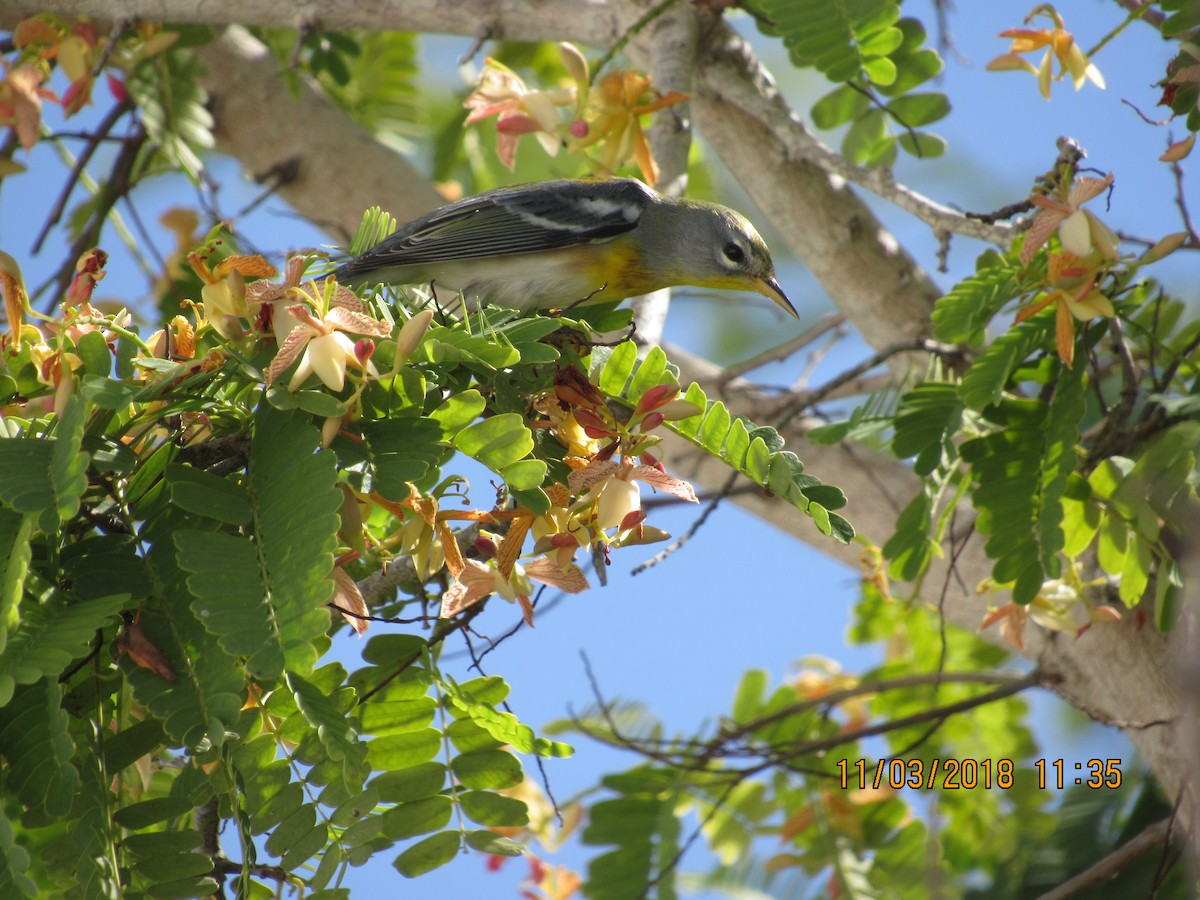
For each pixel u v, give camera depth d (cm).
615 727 1161
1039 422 874
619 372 638
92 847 511
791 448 1213
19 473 502
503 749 617
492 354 567
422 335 545
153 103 1257
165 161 1395
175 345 594
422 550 593
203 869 539
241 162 1507
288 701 566
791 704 1288
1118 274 892
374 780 600
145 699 498
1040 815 1203
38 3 1186
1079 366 876
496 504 603
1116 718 1020
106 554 537
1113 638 1012
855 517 1179
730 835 1204
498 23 1222
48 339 631
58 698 493
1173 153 838
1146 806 1102
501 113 1074
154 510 557
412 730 613
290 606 477
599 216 1090
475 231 1042
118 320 604
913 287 1241
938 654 1323
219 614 478
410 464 527
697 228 1148
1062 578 912
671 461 1232
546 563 611
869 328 1259
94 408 562
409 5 1238
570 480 585
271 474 525
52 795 498
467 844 592
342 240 1402
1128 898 1026
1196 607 531
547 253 1079
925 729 1279
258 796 552
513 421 552
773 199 1248
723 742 1160
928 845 1166
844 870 1167
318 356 529
